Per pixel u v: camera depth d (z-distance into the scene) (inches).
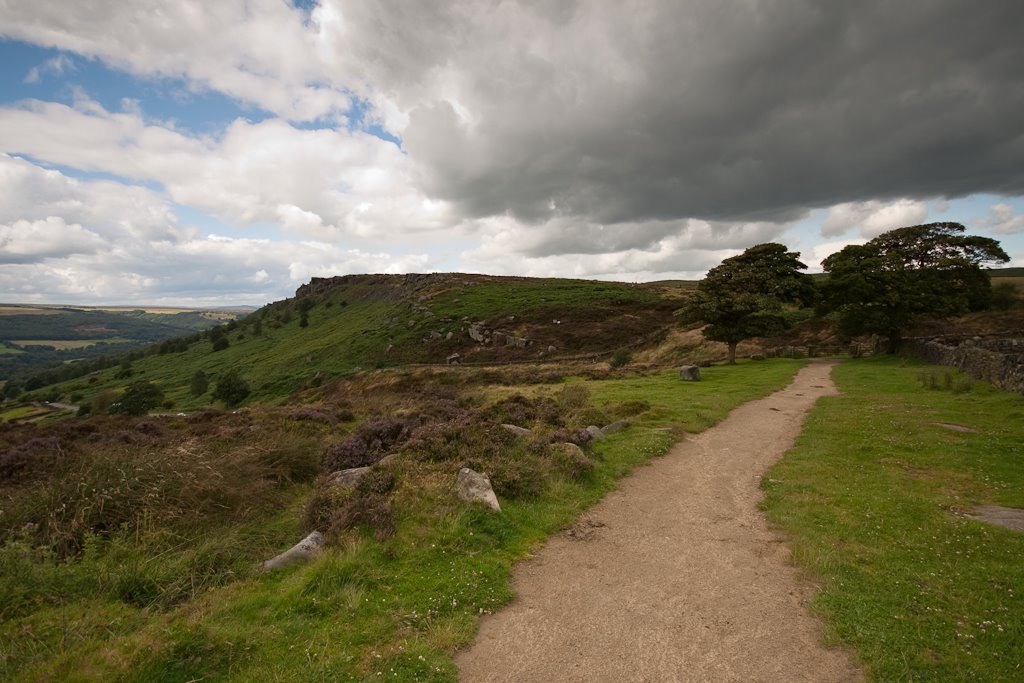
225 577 280.2
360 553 289.0
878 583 268.8
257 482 445.4
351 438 600.1
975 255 1865.2
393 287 5629.9
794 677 201.6
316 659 205.5
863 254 1910.7
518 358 2778.1
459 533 322.0
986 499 388.8
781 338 2175.2
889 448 529.7
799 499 398.0
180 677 191.0
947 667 202.8
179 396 3467.0
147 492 365.4
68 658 196.7
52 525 321.4
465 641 224.7
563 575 290.5
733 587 274.2
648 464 518.0
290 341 4667.8
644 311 3206.2
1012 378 765.3
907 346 1524.4
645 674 204.5
